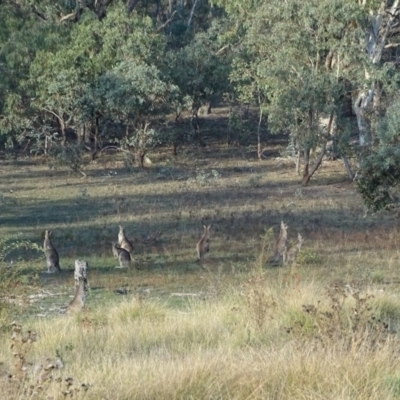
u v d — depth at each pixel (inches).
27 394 502.0
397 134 1940.2
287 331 759.1
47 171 3533.5
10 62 3722.9
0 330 895.1
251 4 3678.6
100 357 762.2
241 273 1472.7
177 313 1003.3
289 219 2251.5
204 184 3149.6
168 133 3816.4
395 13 3255.4
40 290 1298.0
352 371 546.0
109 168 3619.6
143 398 527.2
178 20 5078.7
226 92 4074.8
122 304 1046.4
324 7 2933.1
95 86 3708.2
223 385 538.3
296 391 523.8
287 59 3056.1
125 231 2092.8
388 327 788.0
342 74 3024.1
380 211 2026.3
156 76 3604.8
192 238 1941.4
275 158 3791.8
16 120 3799.2
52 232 2075.5
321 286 1077.1
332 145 3088.1
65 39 3796.8
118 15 3846.0
